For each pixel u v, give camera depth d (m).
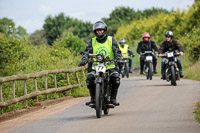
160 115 20.34
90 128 18.05
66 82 36.75
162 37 85.81
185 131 16.03
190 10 76.25
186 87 34.50
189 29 74.81
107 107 21.73
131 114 21.44
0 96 26.14
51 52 52.97
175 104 24.05
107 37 22.12
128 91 34.56
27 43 55.47
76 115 23.23
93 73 21.55
